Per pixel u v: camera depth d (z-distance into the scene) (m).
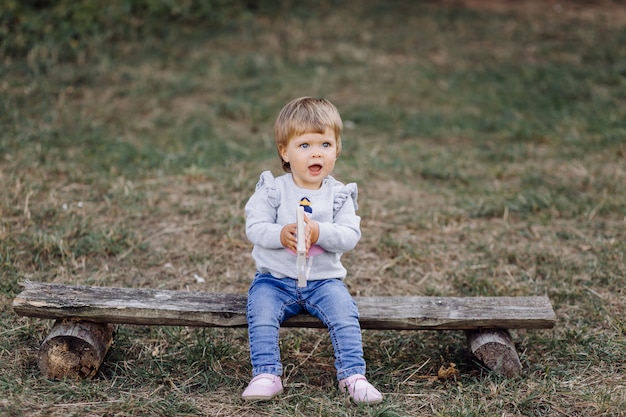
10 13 8.50
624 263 4.78
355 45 9.55
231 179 5.93
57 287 3.52
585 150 6.80
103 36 8.69
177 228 5.17
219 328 3.92
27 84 7.50
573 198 5.80
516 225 5.41
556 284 4.57
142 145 6.61
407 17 10.67
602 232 5.28
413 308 3.57
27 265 4.55
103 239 4.86
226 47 9.19
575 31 10.35
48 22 8.67
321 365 3.72
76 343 3.37
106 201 5.41
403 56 9.35
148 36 9.05
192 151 6.52
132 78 8.04
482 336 3.57
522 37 10.07
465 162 6.59
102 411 3.12
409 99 8.12
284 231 3.31
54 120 6.86
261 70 8.62
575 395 3.37
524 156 6.75
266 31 9.73
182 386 3.40
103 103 7.39
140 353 3.71
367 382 3.29
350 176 6.17
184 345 3.79
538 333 4.04
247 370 3.63
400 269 4.80
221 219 5.30
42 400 3.17
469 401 3.32
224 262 4.80
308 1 10.87
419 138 7.24
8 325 3.86
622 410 3.24
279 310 3.39
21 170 5.81
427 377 3.61
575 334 3.96
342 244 3.39
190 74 8.37
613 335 3.97
